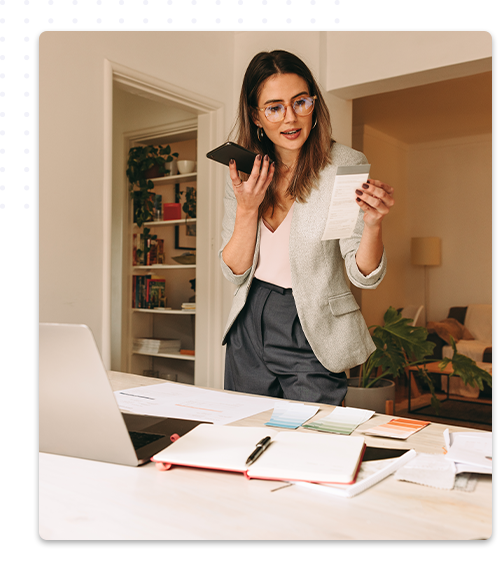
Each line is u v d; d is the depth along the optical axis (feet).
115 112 13.46
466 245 22.21
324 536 1.60
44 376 2.28
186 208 12.77
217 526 1.67
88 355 2.19
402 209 23.34
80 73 7.78
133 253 13.48
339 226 3.73
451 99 17.16
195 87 9.99
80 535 1.61
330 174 4.46
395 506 1.83
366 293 20.71
